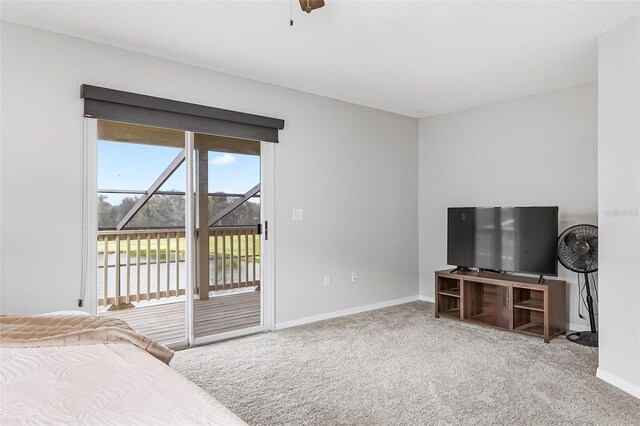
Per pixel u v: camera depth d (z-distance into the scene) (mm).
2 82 2596
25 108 2666
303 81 3777
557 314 3596
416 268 5207
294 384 2576
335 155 4344
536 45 2945
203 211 3490
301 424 2084
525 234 3836
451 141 4883
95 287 2916
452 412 2213
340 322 4094
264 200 3822
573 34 2750
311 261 4129
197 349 3268
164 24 2658
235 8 2441
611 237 2598
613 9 2398
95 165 2930
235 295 3660
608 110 2643
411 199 5156
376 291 4738
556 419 2137
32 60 2693
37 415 935
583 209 3783
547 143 4043
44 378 1171
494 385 2564
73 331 1589
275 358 3047
